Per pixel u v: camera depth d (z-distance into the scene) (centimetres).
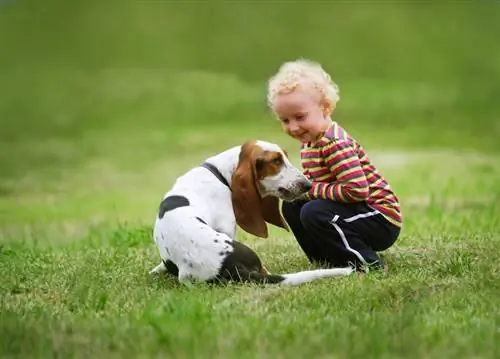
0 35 4022
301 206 838
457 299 694
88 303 724
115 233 1097
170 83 3475
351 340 591
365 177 802
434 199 1417
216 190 796
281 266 858
